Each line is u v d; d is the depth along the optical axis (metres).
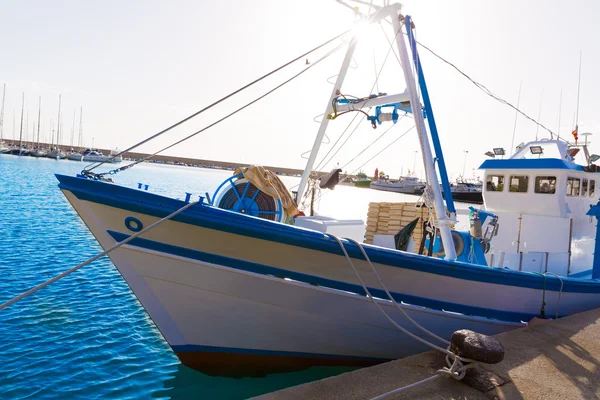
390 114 6.89
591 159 9.48
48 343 6.76
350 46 7.04
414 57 6.31
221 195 6.44
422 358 4.32
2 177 42.97
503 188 8.53
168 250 4.92
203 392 5.47
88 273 11.16
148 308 5.25
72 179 4.78
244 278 5.07
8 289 9.30
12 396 5.19
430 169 6.04
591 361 4.43
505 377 3.93
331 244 4.94
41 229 16.88
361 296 5.33
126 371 5.99
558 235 7.47
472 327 5.96
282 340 5.55
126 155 127.56
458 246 6.87
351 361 5.94
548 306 6.40
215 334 5.43
